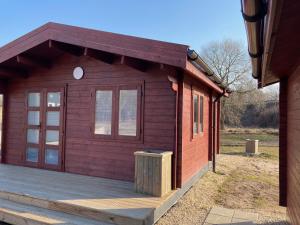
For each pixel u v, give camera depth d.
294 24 1.79
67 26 5.32
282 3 1.48
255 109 27.84
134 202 4.31
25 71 6.94
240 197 6.00
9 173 6.23
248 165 10.11
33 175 6.07
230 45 26.95
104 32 4.96
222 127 25.75
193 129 6.34
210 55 27.66
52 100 6.65
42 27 5.61
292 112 3.78
